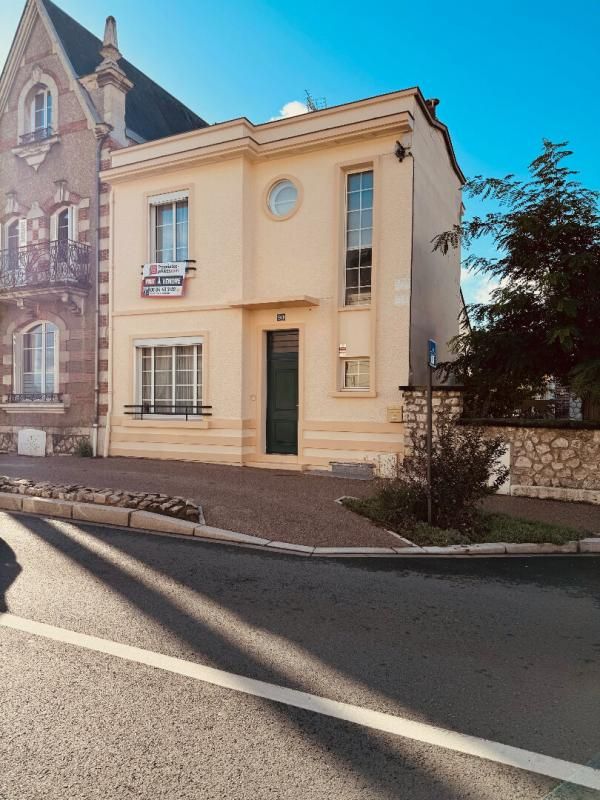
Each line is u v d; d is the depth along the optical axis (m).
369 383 11.39
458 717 3.11
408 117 10.74
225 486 9.64
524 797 2.46
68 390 14.52
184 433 12.84
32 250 14.63
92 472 11.03
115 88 14.38
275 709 3.14
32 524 7.45
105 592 4.96
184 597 4.89
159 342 13.18
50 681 3.40
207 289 12.55
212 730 2.92
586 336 9.34
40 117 15.55
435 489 7.35
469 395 10.69
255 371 12.44
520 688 3.45
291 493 9.21
